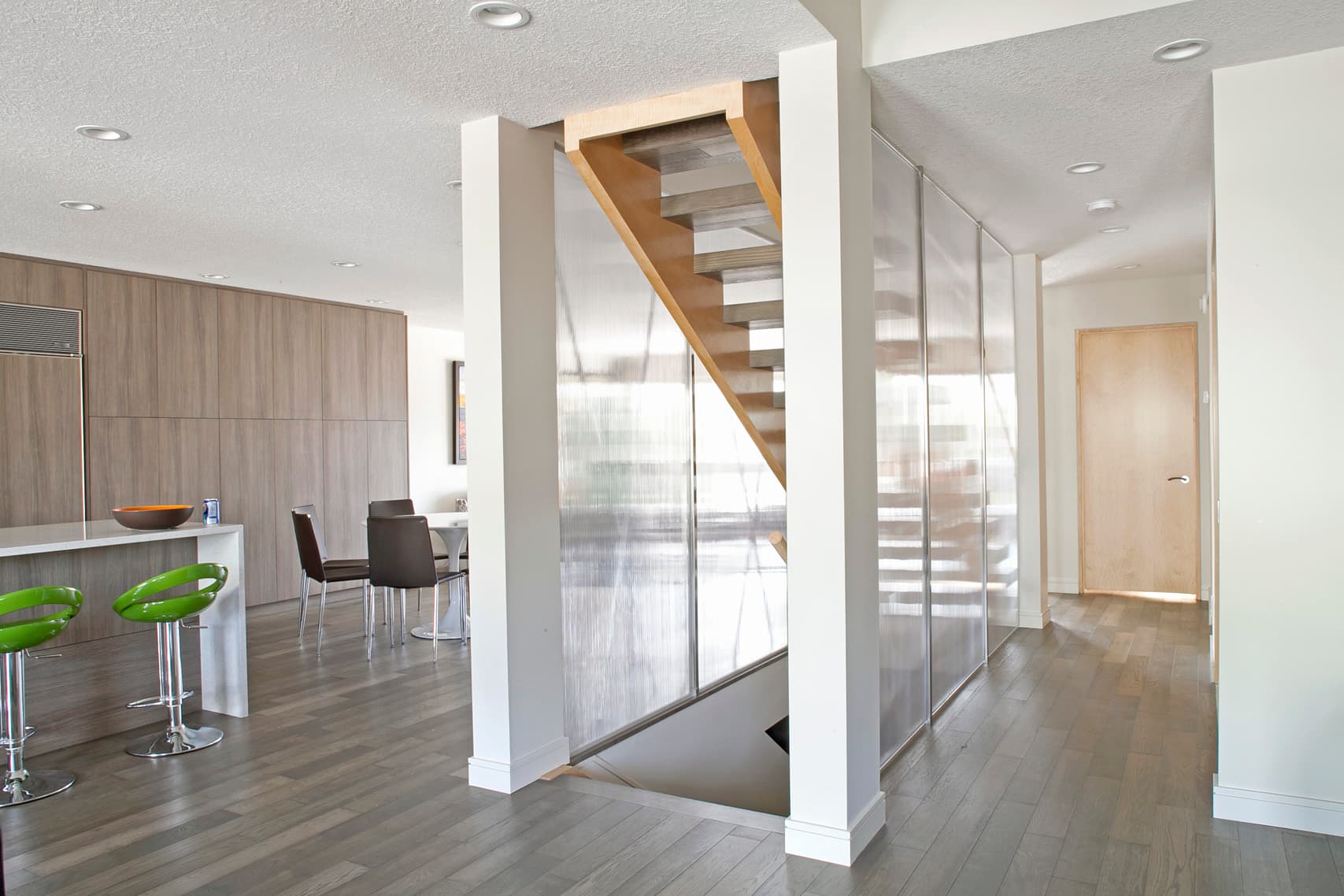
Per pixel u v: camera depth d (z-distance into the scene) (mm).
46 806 3369
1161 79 3156
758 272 3898
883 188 3799
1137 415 7504
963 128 3689
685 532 4891
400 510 7383
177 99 3139
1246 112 3023
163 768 3756
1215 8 2607
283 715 4492
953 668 4742
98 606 4219
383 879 2746
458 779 3576
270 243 5469
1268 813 3055
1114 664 5301
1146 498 7504
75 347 6098
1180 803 3252
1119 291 7516
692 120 3342
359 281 6887
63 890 2715
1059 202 4891
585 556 3975
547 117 3398
